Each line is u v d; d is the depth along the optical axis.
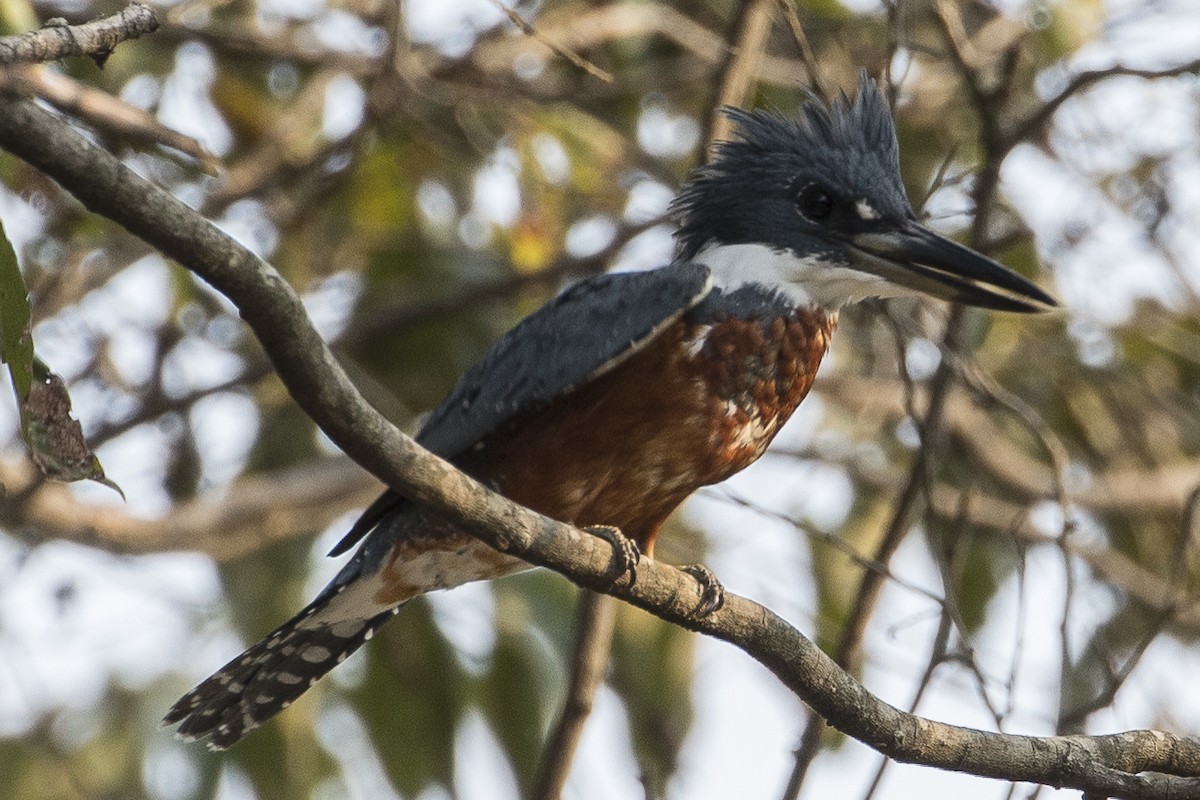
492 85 12.34
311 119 12.38
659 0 13.62
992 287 8.12
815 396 13.58
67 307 11.56
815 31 12.25
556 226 12.75
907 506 9.41
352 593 8.23
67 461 5.22
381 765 11.52
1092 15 10.31
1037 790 7.89
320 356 5.14
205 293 12.25
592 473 7.74
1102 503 13.41
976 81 9.95
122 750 11.40
